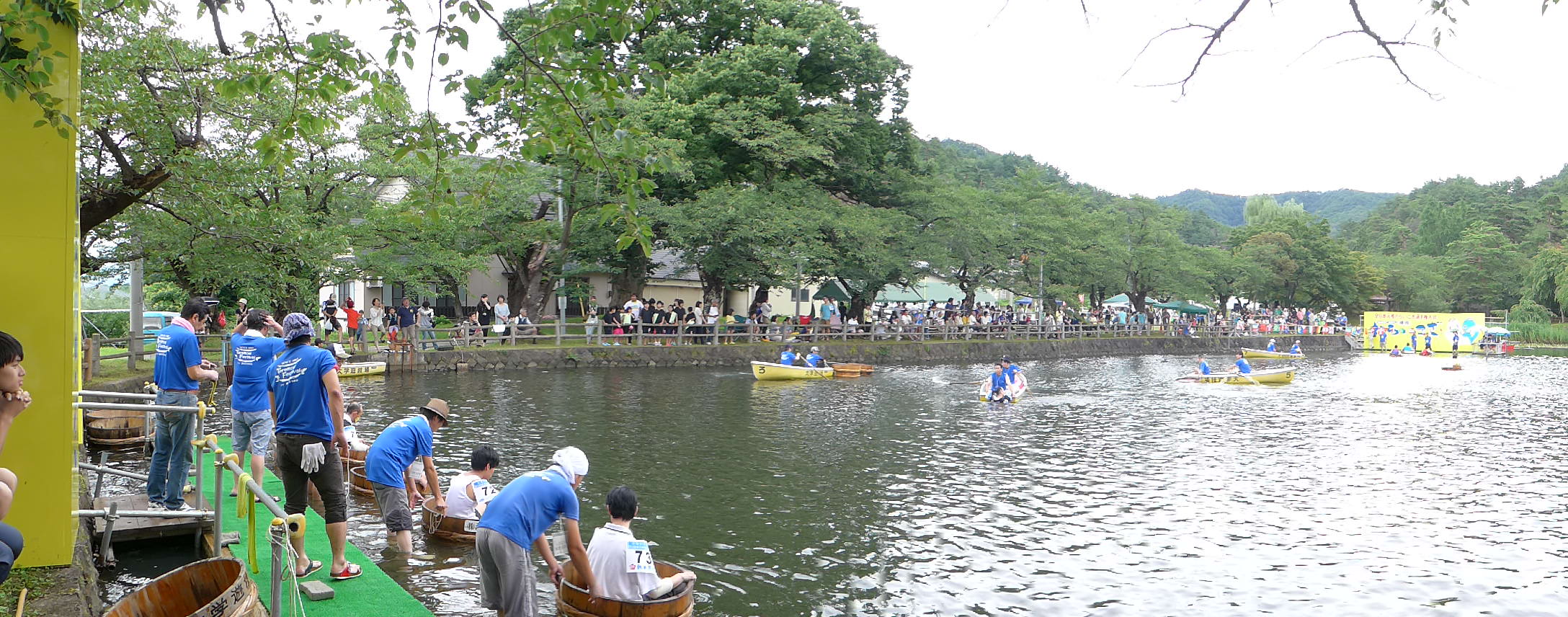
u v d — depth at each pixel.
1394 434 19.50
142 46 13.89
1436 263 89.38
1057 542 10.61
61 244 5.65
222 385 22.62
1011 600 8.72
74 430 5.92
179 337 8.04
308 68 5.68
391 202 28.66
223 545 7.89
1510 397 27.89
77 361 7.22
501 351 30.11
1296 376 36.94
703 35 37.94
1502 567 9.90
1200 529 11.25
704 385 27.23
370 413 19.00
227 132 16.09
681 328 34.94
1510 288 84.44
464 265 27.56
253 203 18.19
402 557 8.68
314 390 7.00
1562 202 102.00
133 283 21.14
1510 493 13.46
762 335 37.59
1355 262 77.12
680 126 31.95
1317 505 12.55
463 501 9.21
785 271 36.84
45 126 5.58
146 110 14.24
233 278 19.55
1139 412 22.62
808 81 39.03
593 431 17.67
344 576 7.35
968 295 47.81
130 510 7.93
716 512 11.65
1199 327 59.94
